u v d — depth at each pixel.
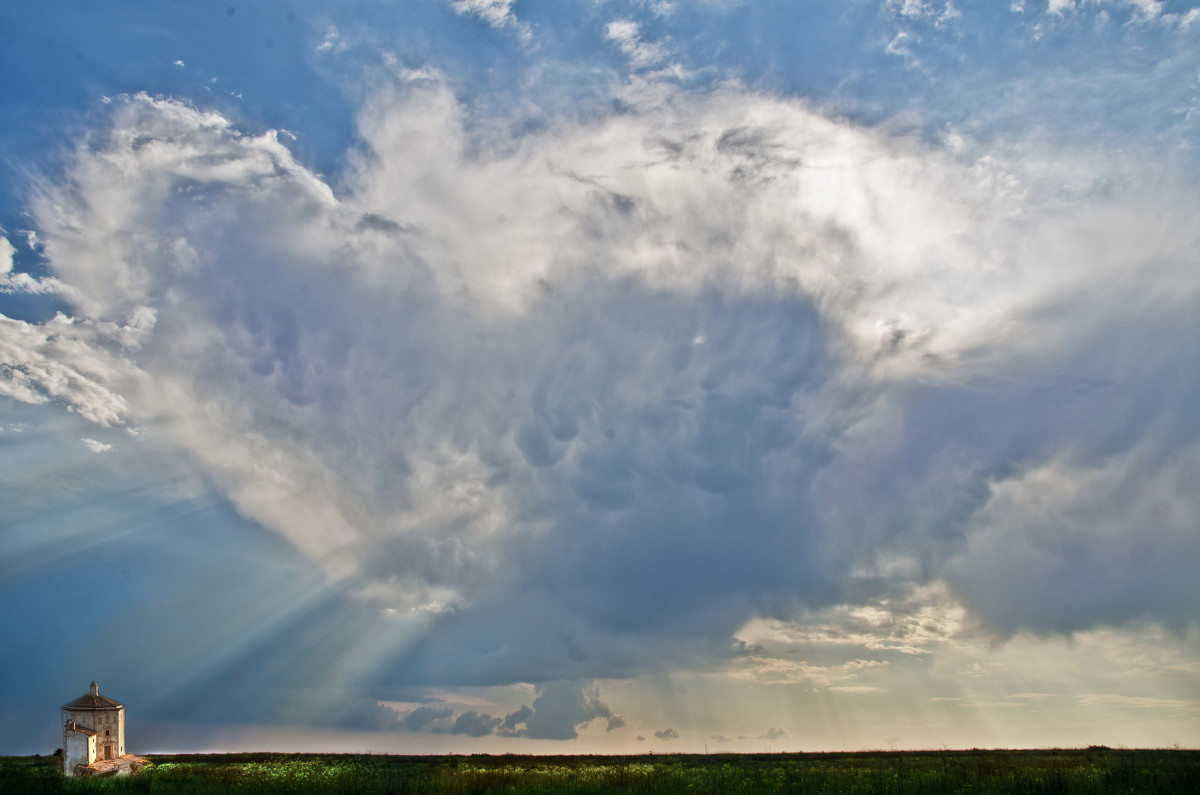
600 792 31.45
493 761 46.44
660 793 31.09
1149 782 27.20
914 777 30.80
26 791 32.12
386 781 32.81
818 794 29.69
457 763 45.19
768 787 31.89
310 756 47.28
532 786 32.94
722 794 30.44
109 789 32.34
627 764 44.34
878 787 29.05
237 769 37.53
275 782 32.97
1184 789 25.81
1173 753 41.66
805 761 44.44
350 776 34.50
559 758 48.56
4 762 41.88
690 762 45.56
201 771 36.62
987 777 29.33
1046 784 27.14
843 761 43.44
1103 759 37.84
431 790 31.73
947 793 27.69
